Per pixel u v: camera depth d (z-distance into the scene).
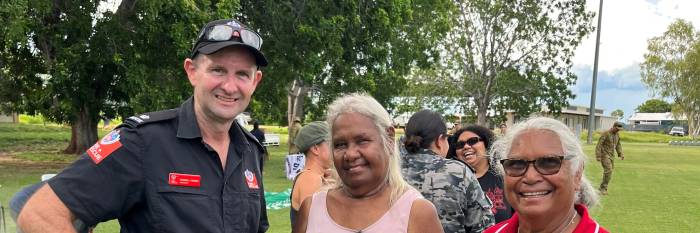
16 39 12.09
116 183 2.29
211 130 2.50
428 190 3.44
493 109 38.34
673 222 9.32
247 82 2.55
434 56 26.34
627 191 13.62
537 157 2.26
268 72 17.66
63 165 17.56
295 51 16.91
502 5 35.22
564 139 2.28
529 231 2.38
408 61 24.61
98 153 2.28
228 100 2.47
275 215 9.08
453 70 37.84
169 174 2.37
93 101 15.83
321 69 17.25
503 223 2.58
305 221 2.72
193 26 12.98
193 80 2.55
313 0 16.33
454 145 4.68
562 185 2.25
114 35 14.09
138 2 13.73
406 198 2.54
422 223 2.49
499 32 35.84
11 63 17.27
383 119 2.58
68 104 15.83
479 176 4.58
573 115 74.19
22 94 19.72
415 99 38.38
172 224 2.33
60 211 2.18
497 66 36.69
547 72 36.12
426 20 24.91
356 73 18.97
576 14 34.88
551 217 2.29
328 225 2.61
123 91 14.57
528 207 2.28
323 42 16.48
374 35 17.88
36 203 2.18
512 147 2.35
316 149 3.77
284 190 11.96
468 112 39.19
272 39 16.81
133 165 2.32
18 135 33.50
